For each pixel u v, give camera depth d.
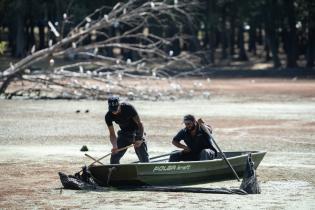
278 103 135.00
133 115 51.41
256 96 154.00
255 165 53.78
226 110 119.12
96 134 85.31
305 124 97.50
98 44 135.75
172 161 52.59
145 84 181.25
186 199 45.69
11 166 60.16
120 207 43.34
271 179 53.84
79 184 49.16
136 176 48.19
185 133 52.12
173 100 140.75
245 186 48.06
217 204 44.09
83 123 97.81
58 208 43.06
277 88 184.12
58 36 131.62
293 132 88.00
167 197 46.28
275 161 63.94
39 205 43.97
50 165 60.81
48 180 53.16
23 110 117.00
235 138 81.81
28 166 60.22
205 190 48.09
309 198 46.31
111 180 49.09
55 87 156.62
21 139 79.94
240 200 45.41
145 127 92.94
